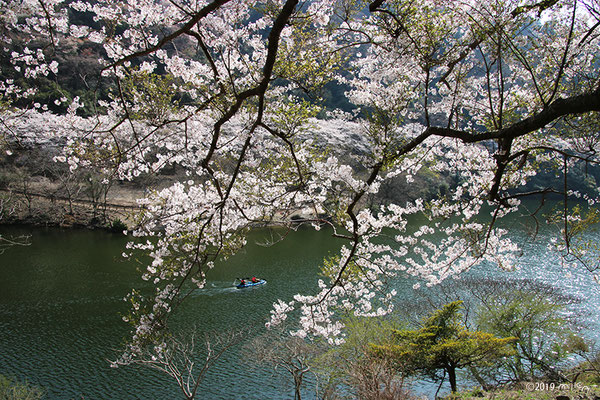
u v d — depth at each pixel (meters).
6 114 6.98
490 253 8.04
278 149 7.55
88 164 6.70
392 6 5.23
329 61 6.16
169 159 7.20
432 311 18.92
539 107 6.42
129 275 24.25
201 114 6.70
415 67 6.00
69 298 21.11
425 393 14.88
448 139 7.68
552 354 15.77
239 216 7.21
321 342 13.72
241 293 22.03
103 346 16.88
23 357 15.98
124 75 5.98
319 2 5.56
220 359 16.19
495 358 13.47
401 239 8.59
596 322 18.91
